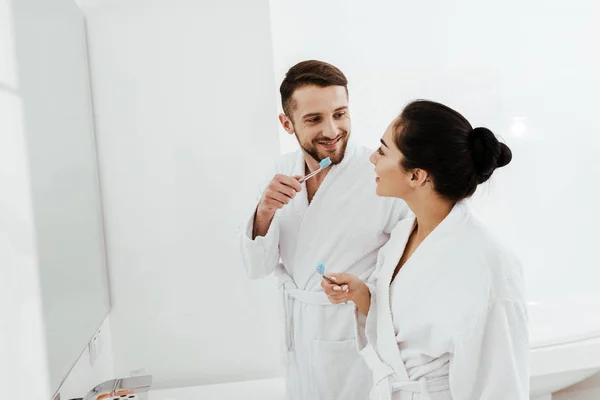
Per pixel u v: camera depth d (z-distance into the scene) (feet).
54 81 4.40
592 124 7.57
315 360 4.69
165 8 5.95
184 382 6.20
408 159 3.41
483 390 3.19
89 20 5.85
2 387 2.84
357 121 6.88
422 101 3.47
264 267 4.83
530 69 7.35
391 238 4.04
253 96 6.07
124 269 6.05
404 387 3.54
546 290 7.61
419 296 3.47
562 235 7.61
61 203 4.34
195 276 6.14
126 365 6.13
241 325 6.23
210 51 6.01
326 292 4.05
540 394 6.18
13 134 3.34
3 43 3.27
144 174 6.01
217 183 6.09
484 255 3.22
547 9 7.30
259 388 5.91
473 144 3.36
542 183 7.54
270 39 6.06
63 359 4.05
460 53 7.12
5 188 3.13
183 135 6.03
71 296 4.43
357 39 6.81
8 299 3.03
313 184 4.87
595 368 5.93
